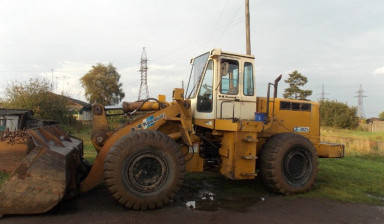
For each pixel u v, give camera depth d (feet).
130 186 15.17
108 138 17.62
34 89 55.98
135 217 14.37
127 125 17.66
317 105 22.98
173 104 18.53
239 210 16.20
